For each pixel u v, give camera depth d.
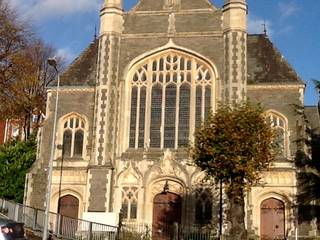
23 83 50.78
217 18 44.66
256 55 46.84
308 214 41.06
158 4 46.06
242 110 36.06
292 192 41.59
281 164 42.19
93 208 41.88
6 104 49.12
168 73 44.91
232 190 34.81
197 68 44.53
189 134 43.41
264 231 41.50
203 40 44.53
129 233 38.22
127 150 43.84
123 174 43.28
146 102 44.56
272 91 43.88
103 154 42.91
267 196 41.97
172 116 44.03
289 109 43.28
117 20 45.91
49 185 33.44
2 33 46.72
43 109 58.66
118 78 44.94
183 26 45.19
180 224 41.56
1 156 51.12
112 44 45.19
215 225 40.66
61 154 44.97
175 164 42.69
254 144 34.91
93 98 45.78
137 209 42.50
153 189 42.97
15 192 49.84
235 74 42.75
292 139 42.66
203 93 43.91
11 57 47.56
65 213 43.91
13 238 24.59
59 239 34.41
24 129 59.00
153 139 43.88
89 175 42.66
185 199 41.88
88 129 45.16
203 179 39.06
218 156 34.97
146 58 45.25
